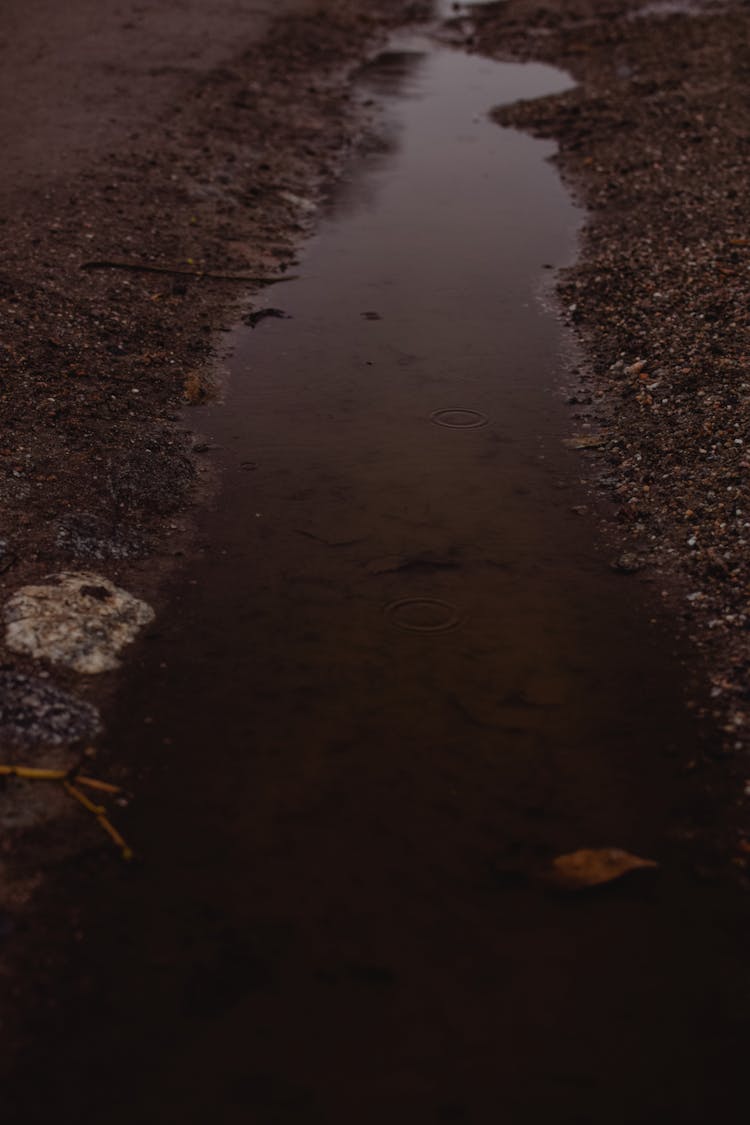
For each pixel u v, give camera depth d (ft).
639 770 12.34
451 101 45.09
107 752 12.49
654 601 15.29
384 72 49.57
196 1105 8.81
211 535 16.89
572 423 20.42
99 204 29.40
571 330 24.39
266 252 28.81
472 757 12.48
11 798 11.66
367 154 37.83
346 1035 9.37
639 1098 8.95
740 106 39.32
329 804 11.81
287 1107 8.80
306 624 14.78
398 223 31.40
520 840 11.39
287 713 13.14
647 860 11.10
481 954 10.14
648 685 13.69
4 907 10.44
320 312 25.41
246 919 10.46
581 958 10.12
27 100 38.01
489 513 17.53
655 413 20.03
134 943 10.19
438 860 11.13
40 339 21.90
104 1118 8.71
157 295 25.11
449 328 24.59
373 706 13.26
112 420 19.61
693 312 23.44
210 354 23.07
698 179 32.19
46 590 14.69
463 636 14.57
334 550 16.51
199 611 15.03
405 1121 8.72
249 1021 9.46
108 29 48.52
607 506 17.71
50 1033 9.35
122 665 13.89
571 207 32.55
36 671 13.44
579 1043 9.37
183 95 40.29
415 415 20.72
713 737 12.81
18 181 30.32
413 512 17.52
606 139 38.06
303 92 43.98
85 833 11.38
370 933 10.32
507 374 22.36
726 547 15.96
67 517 16.48
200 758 12.44
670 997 9.80
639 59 49.11
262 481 18.42
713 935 10.39
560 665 14.05
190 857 11.15
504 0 65.41
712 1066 9.21
